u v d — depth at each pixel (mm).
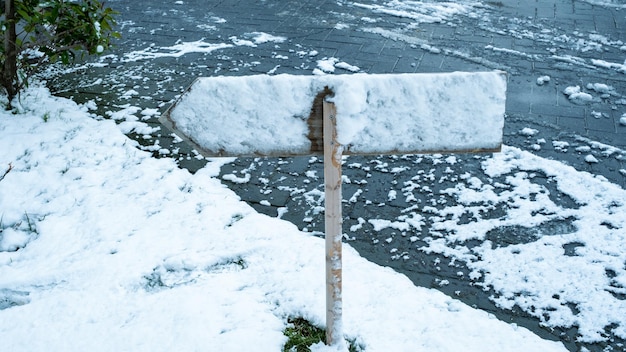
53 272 3443
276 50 7078
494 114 2396
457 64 6719
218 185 4496
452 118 2406
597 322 3201
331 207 2527
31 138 4965
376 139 2436
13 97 5480
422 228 4023
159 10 8570
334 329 2848
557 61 6828
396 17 8281
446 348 2951
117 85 6141
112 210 4078
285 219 4117
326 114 2363
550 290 3428
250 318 3117
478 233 3945
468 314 3227
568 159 4879
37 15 5090
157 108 5676
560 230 3961
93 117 5500
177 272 3506
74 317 3143
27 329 3055
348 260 3648
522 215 4121
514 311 3297
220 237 3807
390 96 2373
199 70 6516
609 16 8383
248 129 2469
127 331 3039
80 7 5254
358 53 7004
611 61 6844
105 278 3416
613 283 3469
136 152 4887
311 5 8805
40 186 4336
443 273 3604
